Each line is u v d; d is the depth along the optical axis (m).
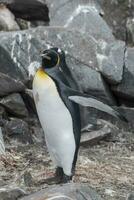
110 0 22.67
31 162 16.16
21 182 14.34
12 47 19.64
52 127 13.98
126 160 17.20
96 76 20.09
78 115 14.15
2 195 12.90
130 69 20.34
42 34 20.03
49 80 13.83
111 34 21.12
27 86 19.67
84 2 22.00
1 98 18.64
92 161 16.80
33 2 21.58
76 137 14.10
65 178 14.17
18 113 18.70
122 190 14.61
